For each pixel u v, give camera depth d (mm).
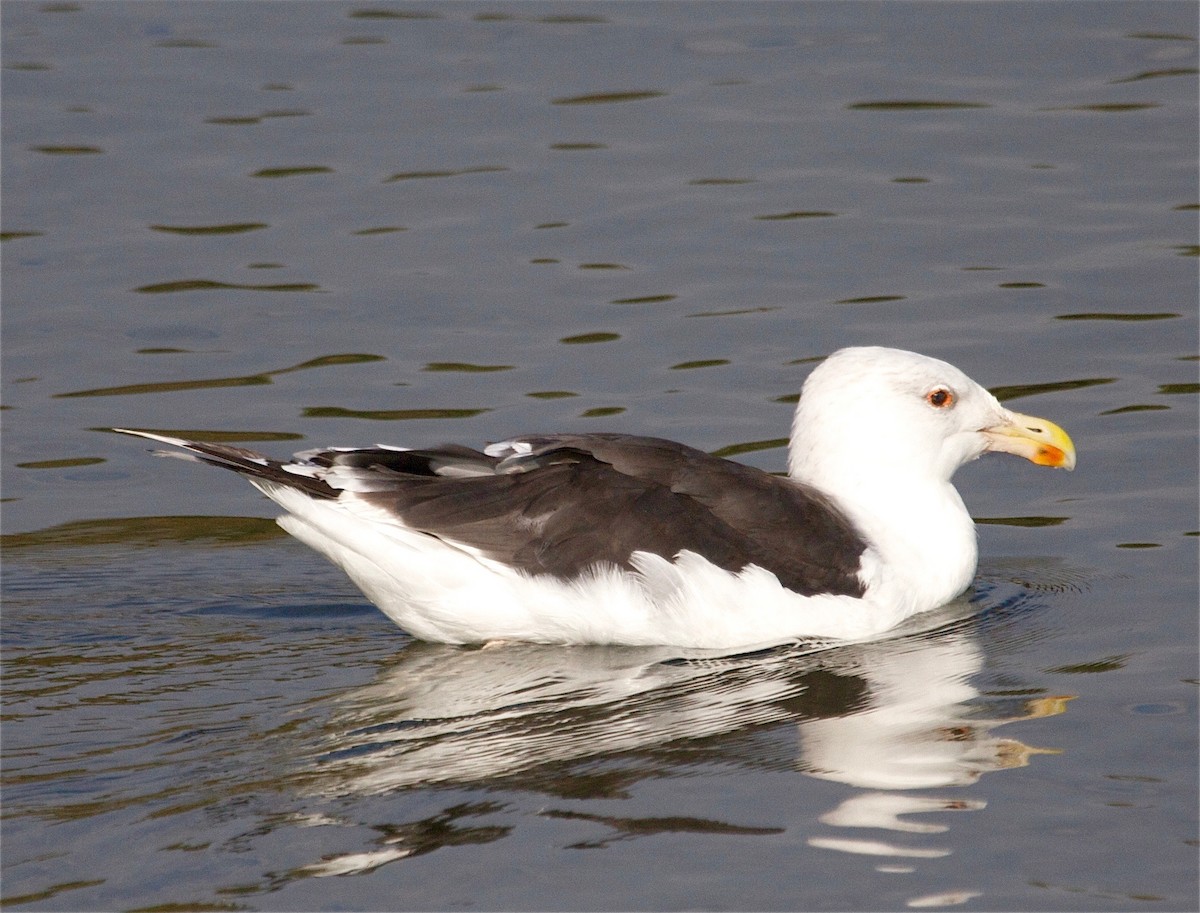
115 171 22000
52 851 8984
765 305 18547
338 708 10906
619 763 9984
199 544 14109
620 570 11898
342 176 21969
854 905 8398
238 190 21578
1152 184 21234
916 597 12664
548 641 12211
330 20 27609
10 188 21469
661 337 17906
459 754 10156
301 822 9266
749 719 10680
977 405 13484
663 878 8656
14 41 26531
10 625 12406
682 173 21922
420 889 8594
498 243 20188
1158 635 11922
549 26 27172
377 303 18797
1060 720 10477
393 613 12281
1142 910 8312
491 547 11930
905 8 27562
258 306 18734
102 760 10078
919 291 18750
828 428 13156
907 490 13086
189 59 25844
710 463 12461
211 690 11242
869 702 10930
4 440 16000
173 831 9188
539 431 15859
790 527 12320
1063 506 14578
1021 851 8867
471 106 24016
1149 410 16031
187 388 16984
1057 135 22688
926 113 23562
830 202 21031
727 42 26297
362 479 12055
